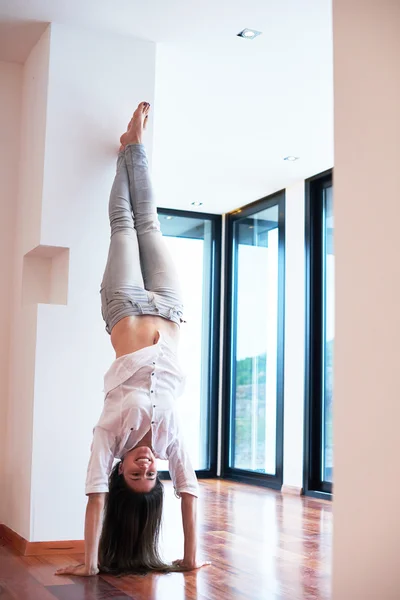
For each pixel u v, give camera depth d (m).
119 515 3.18
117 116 4.00
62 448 3.66
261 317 7.25
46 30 3.98
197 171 6.38
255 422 7.24
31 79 4.21
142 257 3.66
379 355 1.81
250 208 7.47
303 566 3.36
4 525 4.00
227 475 7.62
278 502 5.75
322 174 6.38
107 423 3.16
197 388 7.73
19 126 4.36
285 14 3.82
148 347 3.29
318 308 6.49
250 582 3.01
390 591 1.72
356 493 1.85
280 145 5.70
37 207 3.87
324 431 6.34
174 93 4.79
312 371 6.45
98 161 3.93
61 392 3.70
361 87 1.93
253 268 7.42
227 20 3.89
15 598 2.67
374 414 1.81
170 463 3.33
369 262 1.86
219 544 3.88
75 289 3.80
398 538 1.72
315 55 4.26
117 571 3.12
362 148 1.91
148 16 3.86
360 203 1.90
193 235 7.79
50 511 3.60
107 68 4.02
